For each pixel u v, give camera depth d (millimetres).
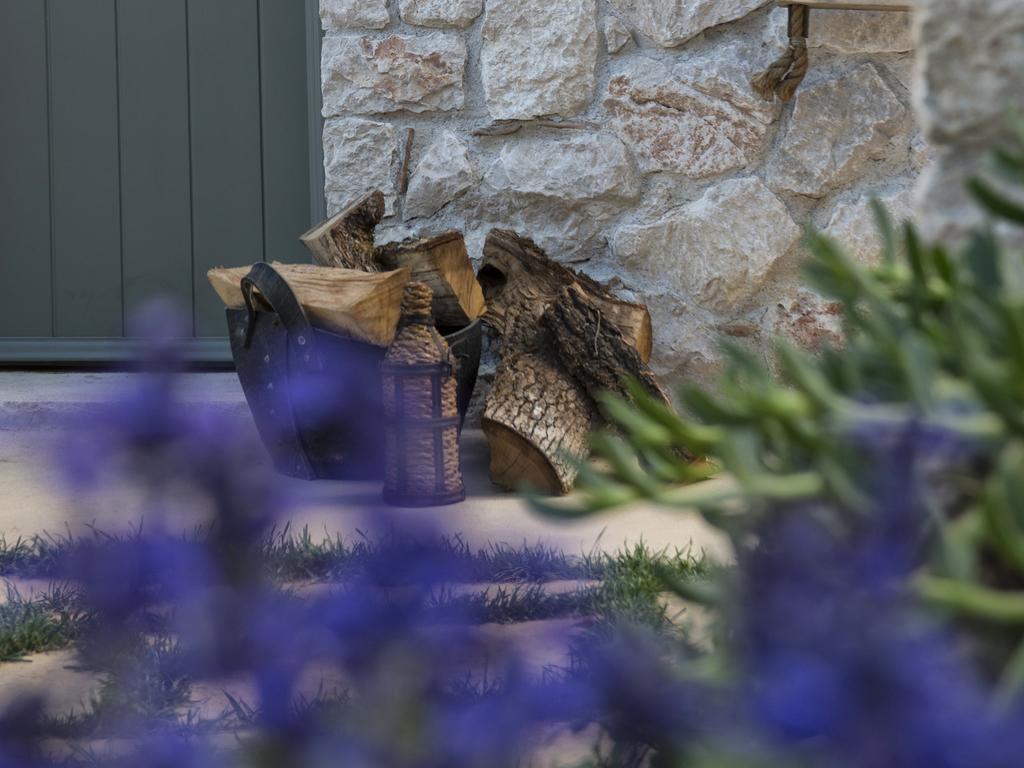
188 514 742
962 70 1344
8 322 8195
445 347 5410
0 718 784
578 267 6992
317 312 5562
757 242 6738
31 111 8055
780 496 737
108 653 808
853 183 6680
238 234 8039
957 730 494
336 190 7129
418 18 6938
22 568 4301
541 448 5477
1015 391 695
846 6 6113
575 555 4453
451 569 758
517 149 6969
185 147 8008
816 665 531
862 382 852
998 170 894
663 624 3402
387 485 5363
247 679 758
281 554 4074
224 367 8055
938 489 843
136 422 709
